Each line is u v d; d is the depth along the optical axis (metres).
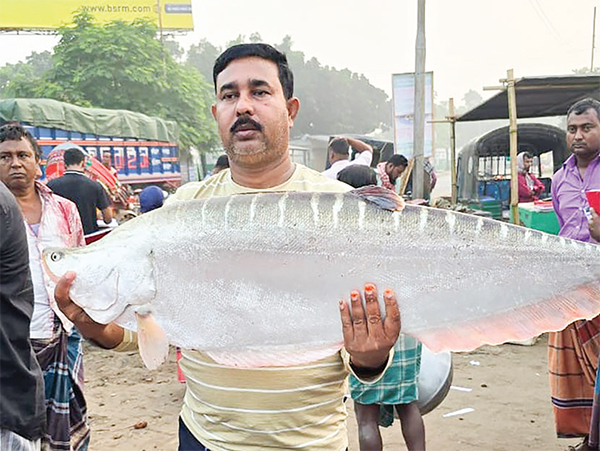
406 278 2.05
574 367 4.43
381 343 1.96
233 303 2.04
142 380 6.53
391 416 4.00
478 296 2.10
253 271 2.04
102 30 27.91
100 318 2.08
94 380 6.56
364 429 3.75
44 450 3.90
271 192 2.12
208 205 2.10
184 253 2.06
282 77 2.23
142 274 2.05
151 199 6.45
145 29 29.34
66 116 13.61
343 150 7.88
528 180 12.39
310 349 2.05
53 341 3.89
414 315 2.07
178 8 30.88
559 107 13.19
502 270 2.11
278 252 2.03
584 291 2.15
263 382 2.11
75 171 6.95
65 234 4.23
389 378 3.67
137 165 16.09
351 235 2.04
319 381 2.15
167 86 28.30
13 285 2.77
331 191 2.27
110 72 27.03
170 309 2.06
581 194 4.65
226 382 2.15
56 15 29.67
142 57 28.08
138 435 5.08
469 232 2.10
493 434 4.90
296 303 2.03
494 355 6.91
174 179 17.97
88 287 2.06
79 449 4.14
